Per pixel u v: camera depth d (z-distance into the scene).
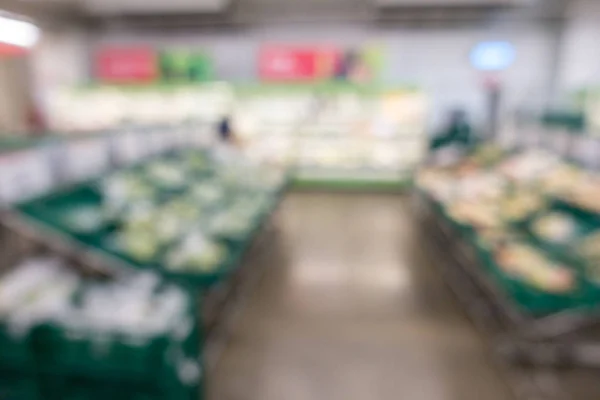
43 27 9.92
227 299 4.38
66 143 3.73
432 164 8.18
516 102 10.36
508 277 3.35
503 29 10.21
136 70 10.15
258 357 3.65
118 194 4.02
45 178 3.45
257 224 4.43
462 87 10.55
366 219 7.88
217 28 10.97
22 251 3.11
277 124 10.17
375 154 10.12
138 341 2.25
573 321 3.64
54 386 2.35
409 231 7.15
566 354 3.63
